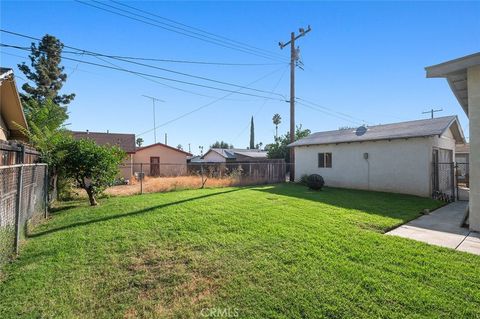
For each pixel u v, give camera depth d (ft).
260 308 9.42
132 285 11.13
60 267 12.71
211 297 10.18
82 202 31.73
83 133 73.67
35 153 22.17
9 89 25.58
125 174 64.03
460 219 23.06
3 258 12.91
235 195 34.58
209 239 16.33
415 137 37.24
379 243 15.69
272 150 86.79
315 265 12.63
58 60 62.28
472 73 20.01
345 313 9.04
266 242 15.75
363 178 44.52
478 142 19.35
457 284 10.85
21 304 9.73
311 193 37.37
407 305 9.44
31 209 19.77
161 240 16.30
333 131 57.52
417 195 37.50
